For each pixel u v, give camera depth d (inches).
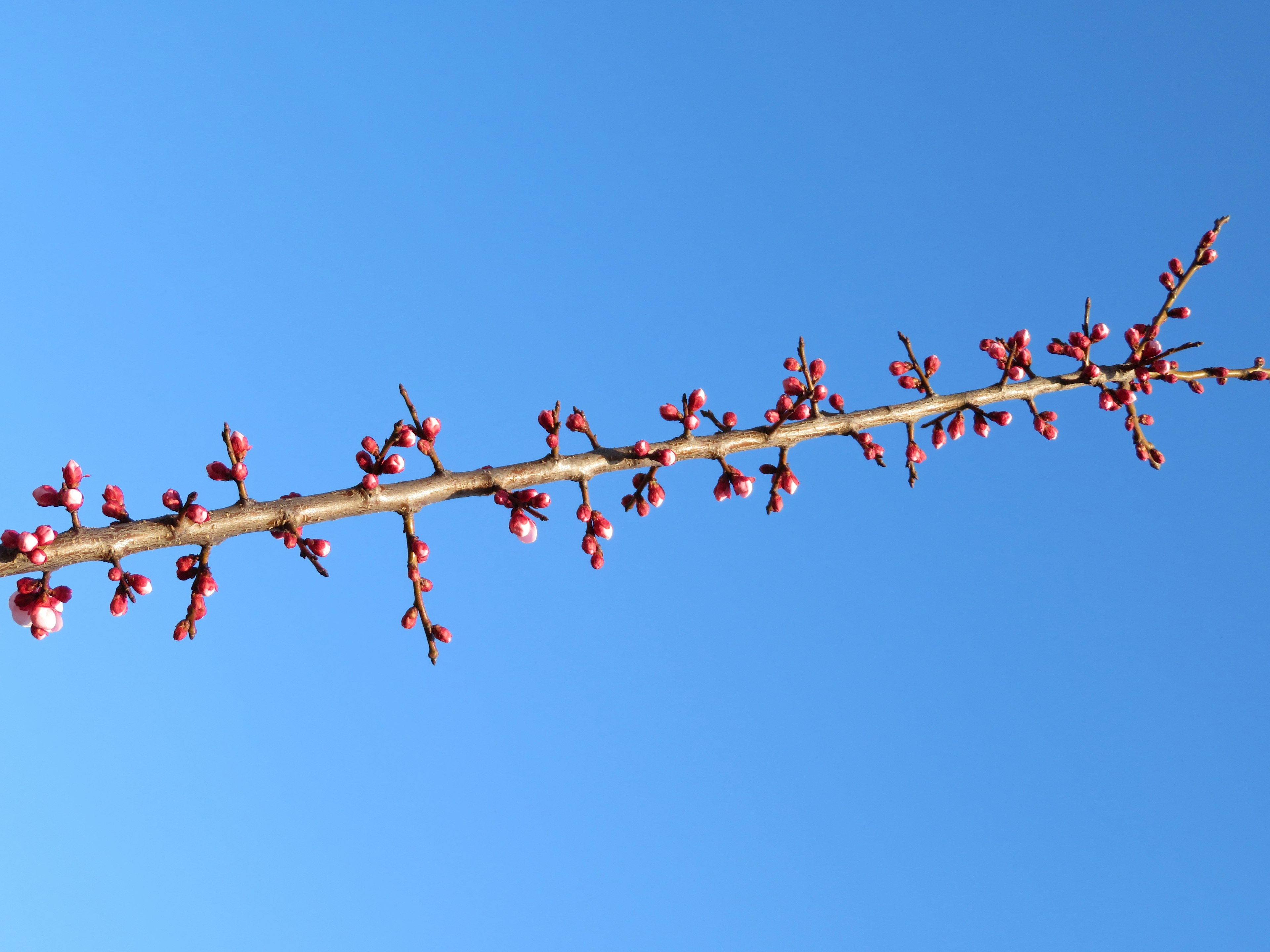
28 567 211.0
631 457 267.0
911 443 297.4
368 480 242.5
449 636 243.0
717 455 276.1
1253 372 330.0
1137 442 321.4
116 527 220.7
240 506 231.3
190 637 224.7
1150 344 324.5
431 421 251.9
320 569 231.5
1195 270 324.5
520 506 261.4
